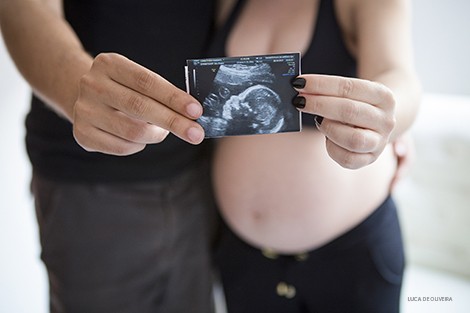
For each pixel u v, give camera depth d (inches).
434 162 63.1
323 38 40.4
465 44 72.0
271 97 29.5
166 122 26.4
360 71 37.2
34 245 77.2
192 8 42.8
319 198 41.8
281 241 44.2
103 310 49.7
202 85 29.2
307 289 46.0
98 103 27.8
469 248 62.6
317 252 43.9
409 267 66.1
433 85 76.2
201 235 53.3
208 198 53.1
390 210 45.2
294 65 29.0
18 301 72.7
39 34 35.8
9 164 74.5
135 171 45.5
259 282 47.4
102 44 43.1
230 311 51.8
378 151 28.4
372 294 44.8
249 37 43.5
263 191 43.2
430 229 64.7
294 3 42.8
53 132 43.7
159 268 50.4
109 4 41.9
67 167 44.3
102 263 47.7
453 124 62.7
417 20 73.9
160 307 53.3
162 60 43.3
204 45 44.9
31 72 34.8
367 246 43.3
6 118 72.7
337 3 40.1
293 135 41.6
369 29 37.2
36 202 47.6
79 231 46.1
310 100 27.4
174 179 48.4
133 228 47.4
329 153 29.1
